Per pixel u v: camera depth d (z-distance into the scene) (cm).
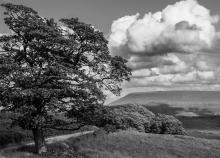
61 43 3938
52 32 3941
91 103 4072
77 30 4222
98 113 4184
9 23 4031
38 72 3834
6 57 3900
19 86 3750
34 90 3631
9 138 5203
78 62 4375
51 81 3969
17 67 3688
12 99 3694
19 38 4069
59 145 4916
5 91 3662
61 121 4247
